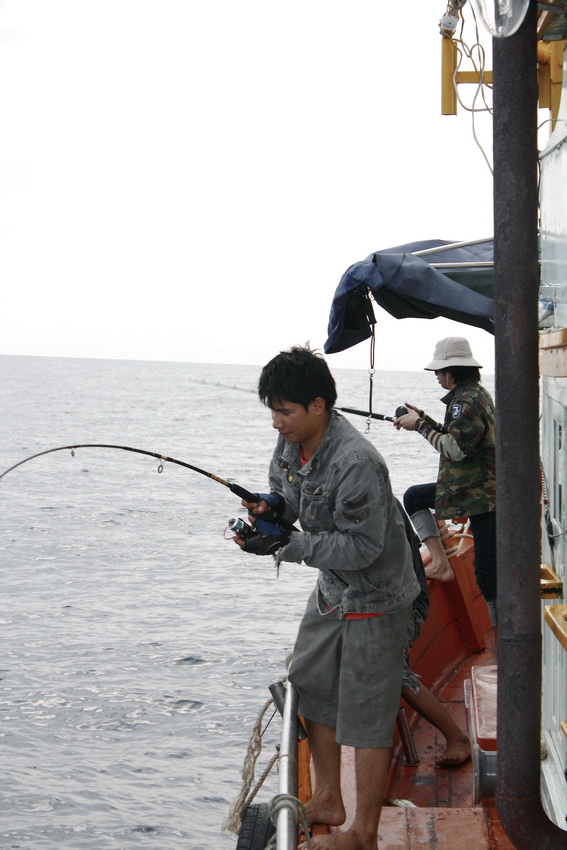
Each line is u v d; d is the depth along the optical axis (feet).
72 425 337.11
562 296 8.58
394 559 9.29
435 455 257.55
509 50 6.42
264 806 10.53
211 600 79.77
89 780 42.37
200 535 116.37
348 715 9.42
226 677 57.57
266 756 45.16
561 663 9.77
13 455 230.48
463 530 20.16
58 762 44.47
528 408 6.66
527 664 6.81
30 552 101.86
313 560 8.96
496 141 6.58
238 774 43.27
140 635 67.67
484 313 13.46
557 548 9.84
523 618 6.79
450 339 15.53
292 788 7.90
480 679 12.10
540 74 12.70
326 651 9.71
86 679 56.85
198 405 555.28
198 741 47.11
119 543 109.40
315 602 9.84
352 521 8.79
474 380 15.47
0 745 46.26
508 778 6.96
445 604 18.22
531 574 6.77
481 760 10.68
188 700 53.11
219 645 65.00
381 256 13.64
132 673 58.13
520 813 6.97
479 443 15.20
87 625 70.44
